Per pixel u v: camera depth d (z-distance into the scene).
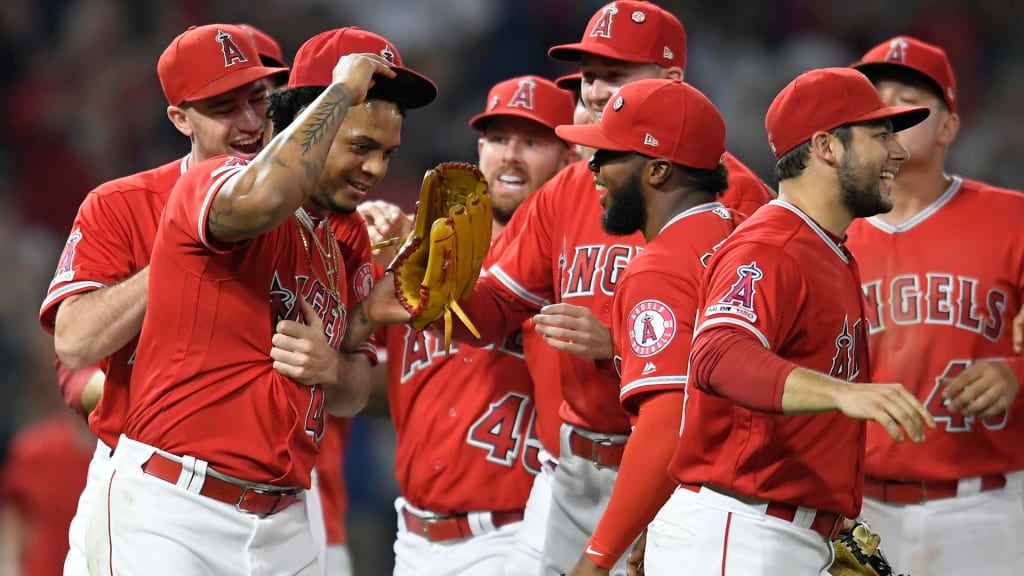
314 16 52.84
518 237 18.50
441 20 52.91
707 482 14.08
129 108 50.62
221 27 17.02
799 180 14.16
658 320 14.62
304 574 15.06
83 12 52.12
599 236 17.42
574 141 15.50
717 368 12.83
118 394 15.96
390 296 15.95
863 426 14.32
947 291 19.08
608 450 17.25
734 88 51.47
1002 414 18.84
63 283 15.98
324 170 14.69
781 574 13.73
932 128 19.20
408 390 19.41
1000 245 19.09
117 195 16.39
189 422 14.19
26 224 48.44
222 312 14.16
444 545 19.22
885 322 19.33
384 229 19.50
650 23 18.48
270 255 14.38
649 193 15.36
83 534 16.64
